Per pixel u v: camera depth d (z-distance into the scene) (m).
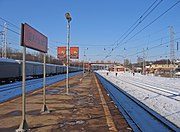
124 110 15.39
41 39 11.03
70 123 9.67
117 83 45.59
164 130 10.67
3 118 10.28
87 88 27.72
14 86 29.70
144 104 19.05
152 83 46.38
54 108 13.10
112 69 136.75
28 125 9.16
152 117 13.66
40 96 18.70
